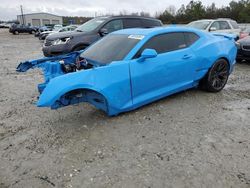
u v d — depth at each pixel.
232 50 5.64
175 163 3.01
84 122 4.08
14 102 5.10
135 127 3.90
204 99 5.11
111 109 3.98
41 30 37.75
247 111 4.55
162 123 4.04
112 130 3.81
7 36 36.25
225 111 4.54
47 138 3.62
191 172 2.84
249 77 7.14
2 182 2.73
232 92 5.66
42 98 3.46
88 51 4.92
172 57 4.53
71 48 8.10
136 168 2.93
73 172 2.88
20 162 3.08
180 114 4.38
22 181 2.75
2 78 7.16
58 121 4.15
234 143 3.45
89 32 8.37
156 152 3.24
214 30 11.57
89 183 2.69
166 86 4.59
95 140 3.54
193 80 5.01
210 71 5.23
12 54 13.42
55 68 4.37
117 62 4.00
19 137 3.67
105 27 8.55
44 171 2.90
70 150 3.31
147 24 9.34
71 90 3.55
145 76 4.18
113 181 2.71
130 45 4.34
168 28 4.75
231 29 12.17
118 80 3.92
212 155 3.16
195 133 3.73
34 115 4.41
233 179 2.73
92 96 3.95
